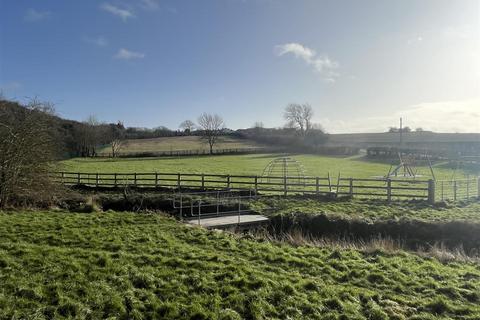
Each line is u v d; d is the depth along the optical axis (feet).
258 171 139.64
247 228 53.88
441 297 25.88
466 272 30.99
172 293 25.03
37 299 23.53
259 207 64.69
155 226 44.45
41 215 50.52
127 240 37.40
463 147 227.61
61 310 22.43
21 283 25.25
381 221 52.19
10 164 59.11
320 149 246.68
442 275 30.14
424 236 48.49
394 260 33.65
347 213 59.82
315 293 25.84
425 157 169.99
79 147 237.04
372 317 23.09
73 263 29.25
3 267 28.17
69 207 64.28
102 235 39.22
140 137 356.38
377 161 184.24
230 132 362.33
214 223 52.90
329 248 38.22
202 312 22.70
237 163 179.93
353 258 34.27
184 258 32.35
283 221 55.67
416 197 70.85
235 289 25.73
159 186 87.76
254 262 32.27
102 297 23.95
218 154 247.50
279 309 23.68
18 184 60.44
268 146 297.53
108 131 259.60
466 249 45.50
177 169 148.56
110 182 104.58
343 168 148.66
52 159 65.82
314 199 71.82
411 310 24.07
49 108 65.67
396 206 65.05
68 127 228.84
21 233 38.93
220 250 35.99
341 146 255.91
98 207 61.11
